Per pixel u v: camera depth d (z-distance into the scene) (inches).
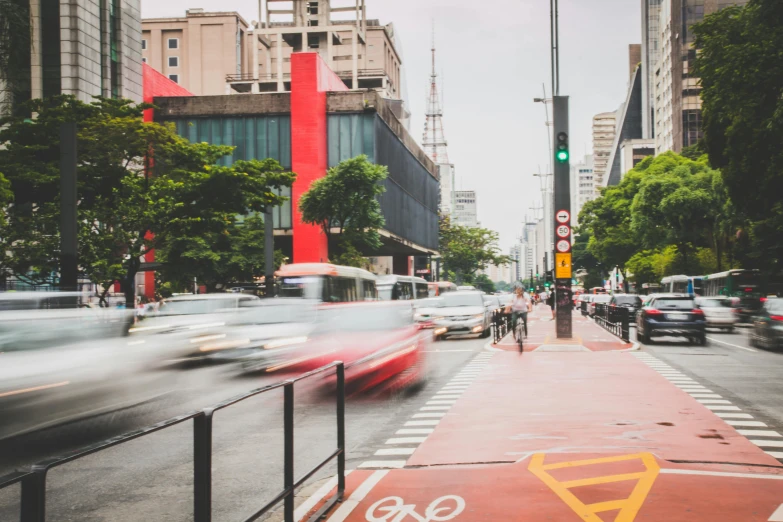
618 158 6855.3
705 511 220.2
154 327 532.1
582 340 1029.8
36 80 2187.5
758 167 1162.6
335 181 1605.6
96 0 2285.9
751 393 507.2
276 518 222.7
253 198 1298.0
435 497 243.1
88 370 380.2
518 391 523.5
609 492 243.6
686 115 3993.6
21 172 1166.3
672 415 412.5
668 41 4384.8
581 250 4896.7
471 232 4345.5
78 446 354.0
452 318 1159.6
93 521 183.0
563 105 976.9
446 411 446.6
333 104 2218.3
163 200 1230.9
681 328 992.9
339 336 544.4
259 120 2239.2
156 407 457.7
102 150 1226.0
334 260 1648.6
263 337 605.3
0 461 320.5
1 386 326.6
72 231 767.1
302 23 4500.5
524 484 257.0
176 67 4530.0
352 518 220.5
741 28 1155.3
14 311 372.5
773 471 276.1
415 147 2945.4
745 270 1793.8
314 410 321.4
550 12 983.6
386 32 5152.6
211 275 1726.1
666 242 2293.3
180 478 173.3
